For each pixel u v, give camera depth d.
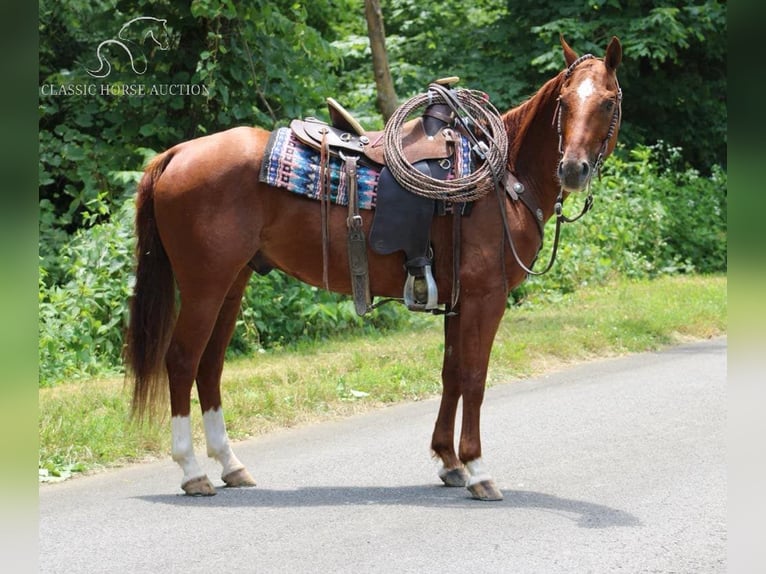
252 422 6.96
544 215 5.52
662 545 4.47
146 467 6.07
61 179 11.16
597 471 5.75
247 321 9.41
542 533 4.65
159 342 5.41
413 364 8.46
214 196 5.27
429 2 17.98
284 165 5.31
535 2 17.17
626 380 8.30
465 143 5.45
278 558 4.33
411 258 5.32
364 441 6.58
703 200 15.97
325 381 7.82
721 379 8.23
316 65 11.55
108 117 10.66
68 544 4.52
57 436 6.17
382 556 4.34
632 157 17.09
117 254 8.97
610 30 16.33
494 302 5.33
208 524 4.82
